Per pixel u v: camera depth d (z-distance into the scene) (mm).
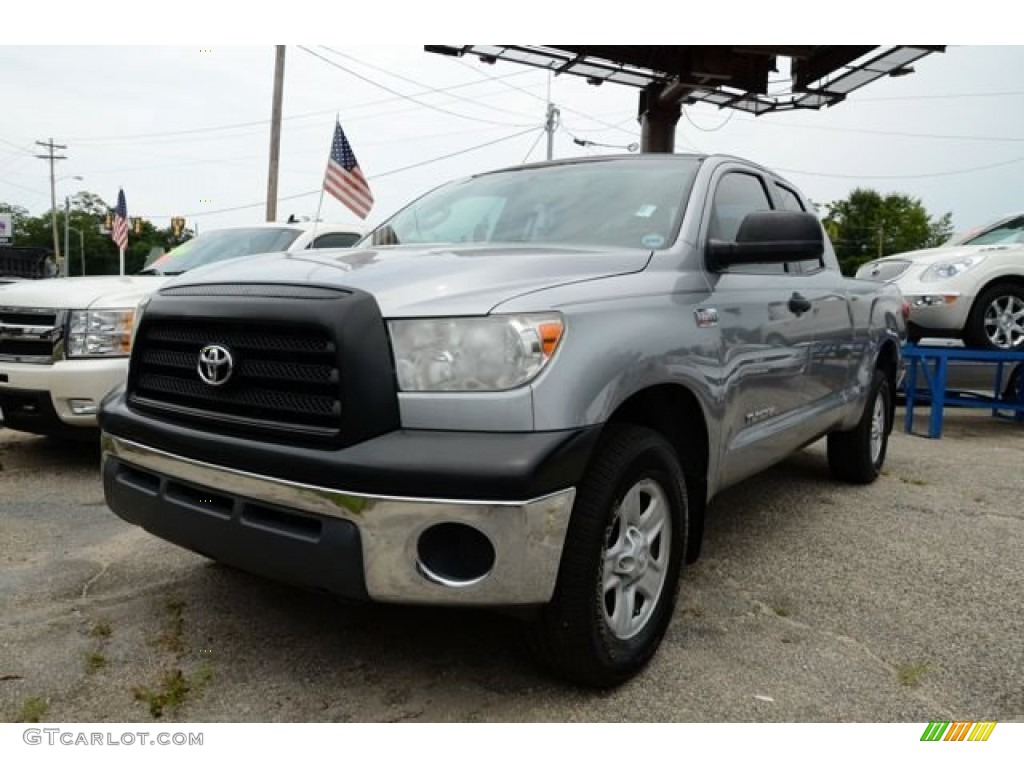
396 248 3062
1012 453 6797
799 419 3973
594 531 2367
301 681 2609
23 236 87562
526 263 2596
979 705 2562
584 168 3812
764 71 13234
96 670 2650
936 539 4203
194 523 2518
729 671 2732
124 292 5219
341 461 2182
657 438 2668
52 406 4961
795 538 4191
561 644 2412
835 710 2508
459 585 2193
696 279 3061
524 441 2188
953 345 8273
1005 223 8523
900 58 12266
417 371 2260
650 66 12438
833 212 87875
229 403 2477
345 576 2203
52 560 3619
